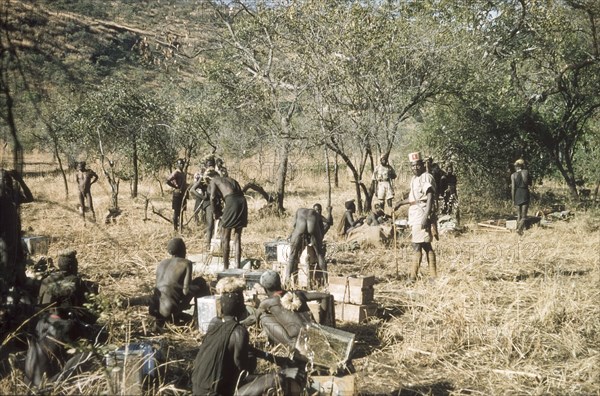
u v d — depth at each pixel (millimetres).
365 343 8023
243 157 27797
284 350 7332
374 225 15883
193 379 5594
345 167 34219
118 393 5609
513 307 9125
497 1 24203
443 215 17656
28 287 7750
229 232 11141
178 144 29172
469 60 21906
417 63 20547
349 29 19859
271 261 11930
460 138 23078
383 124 20016
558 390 6527
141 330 8219
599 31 24578
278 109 21391
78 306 6984
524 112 23266
